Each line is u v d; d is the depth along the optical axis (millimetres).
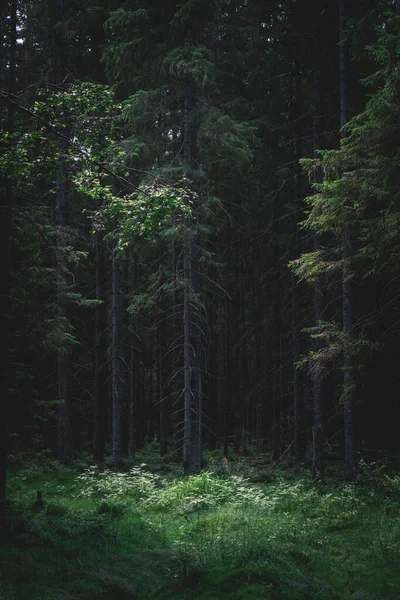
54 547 8938
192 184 17344
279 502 12375
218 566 7906
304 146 24547
